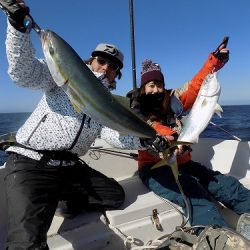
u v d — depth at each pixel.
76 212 1.44
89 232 1.32
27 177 1.24
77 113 1.30
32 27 1.05
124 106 1.17
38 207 1.17
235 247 1.00
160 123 1.75
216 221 1.40
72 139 1.31
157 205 1.50
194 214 1.45
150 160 1.72
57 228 1.35
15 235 1.10
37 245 1.08
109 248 1.31
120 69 1.58
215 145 2.18
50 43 1.04
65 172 1.35
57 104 1.30
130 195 1.63
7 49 1.11
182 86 1.95
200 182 1.70
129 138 1.42
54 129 1.29
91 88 1.09
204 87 1.58
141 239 1.38
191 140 1.53
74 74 1.06
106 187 1.47
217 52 1.83
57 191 1.30
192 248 1.05
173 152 1.38
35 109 1.36
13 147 1.33
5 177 1.29
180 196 1.51
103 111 1.12
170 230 1.44
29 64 1.15
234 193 1.61
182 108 1.85
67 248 1.23
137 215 1.44
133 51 2.41
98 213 1.46
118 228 1.36
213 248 1.02
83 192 1.45
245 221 1.26
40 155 1.29
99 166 1.96
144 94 1.80
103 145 2.11
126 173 2.04
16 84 1.22
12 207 1.16
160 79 1.77
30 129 1.30
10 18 1.04
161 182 1.60
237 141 2.11
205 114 1.54
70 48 1.07
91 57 1.53
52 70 1.05
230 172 2.07
